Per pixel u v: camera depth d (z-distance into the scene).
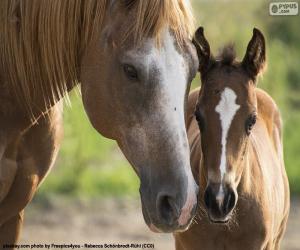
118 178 21.55
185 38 7.48
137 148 7.42
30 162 8.63
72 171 21.27
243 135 9.48
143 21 7.32
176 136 7.23
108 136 7.85
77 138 21.38
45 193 20.12
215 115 9.39
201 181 10.05
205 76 9.88
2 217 8.79
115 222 18.25
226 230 10.37
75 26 7.79
